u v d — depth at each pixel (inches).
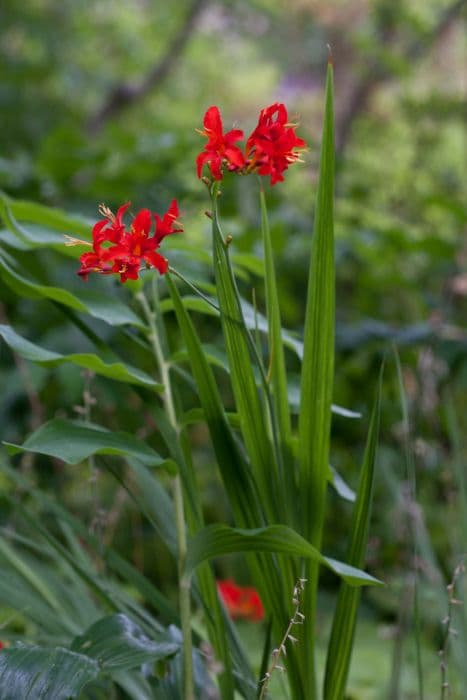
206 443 135.2
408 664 95.6
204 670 66.2
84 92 278.7
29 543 68.8
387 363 122.6
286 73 306.0
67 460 59.4
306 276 135.0
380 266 126.3
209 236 104.3
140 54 300.5
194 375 62.1
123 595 70.0
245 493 62.6
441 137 188.2
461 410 114.2
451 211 135.7
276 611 63.4
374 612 107.9
